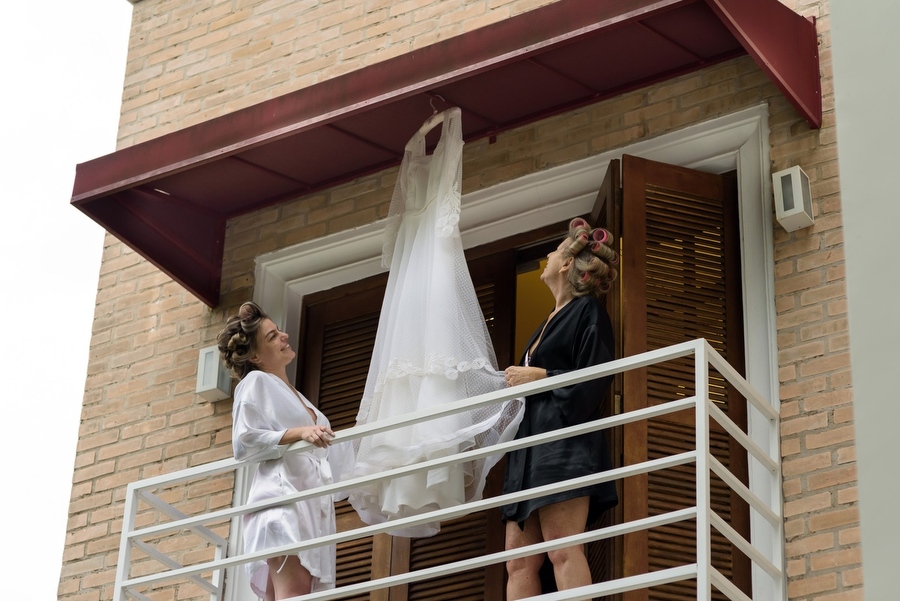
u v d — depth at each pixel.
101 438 7.87
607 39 6.70
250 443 6.38
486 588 6.69
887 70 4.87
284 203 7.94
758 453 5.84
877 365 4.51
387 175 7.67
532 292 9.39
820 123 6.60
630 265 6.64
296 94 6.91
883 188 4.73
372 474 6.22
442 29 7.88
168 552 7.38
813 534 5.91
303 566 6.30
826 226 6.43
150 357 7.98
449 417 6.30
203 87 8.54
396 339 6.55
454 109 6.98
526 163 7.28
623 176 6.81
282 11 8.50
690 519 6.34
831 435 6.04
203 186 7.76
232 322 6.86
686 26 6.64
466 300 6.61
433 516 5.77
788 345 6.30
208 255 7.95
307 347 7.71
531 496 5.62
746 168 6.72
